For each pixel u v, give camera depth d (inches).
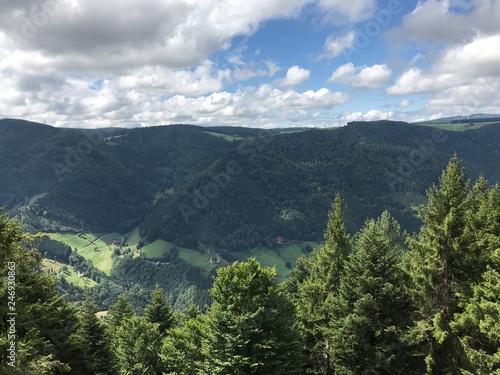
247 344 932.0
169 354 1263.5
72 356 1200.8
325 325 1184.2
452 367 892.0
